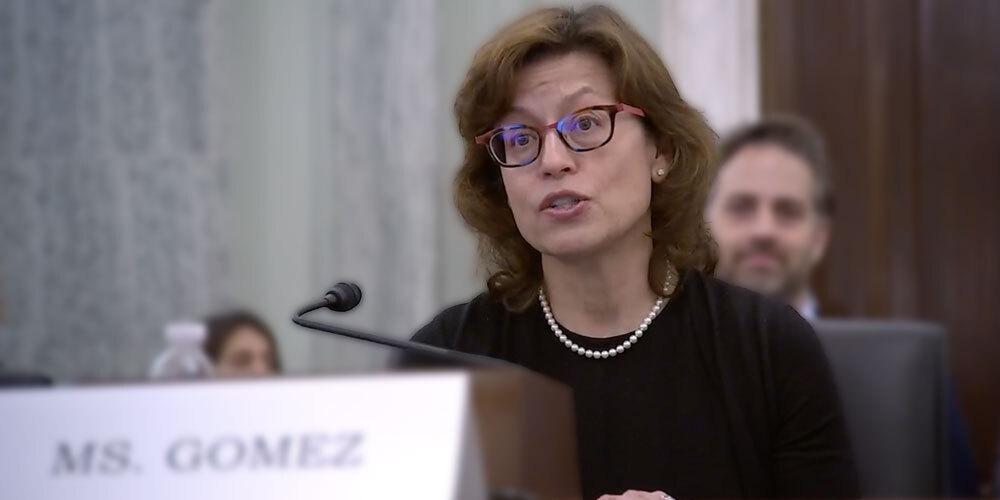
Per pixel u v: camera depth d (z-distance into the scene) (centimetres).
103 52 1254
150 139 1252
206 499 221
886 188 1170
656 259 474
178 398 229
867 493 619
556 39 441
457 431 218
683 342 466
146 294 1255
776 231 843
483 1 1223
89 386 233
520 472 225
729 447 447
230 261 1252
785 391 452
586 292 468
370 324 1230
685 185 469
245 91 1257
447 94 1233
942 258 1166
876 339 638
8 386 236
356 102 1231
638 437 453
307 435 223
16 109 1265
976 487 769
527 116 441
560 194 433
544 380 241
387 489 216
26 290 1271
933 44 1164
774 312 470
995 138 1157
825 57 1173
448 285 1235
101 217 1259
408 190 1222
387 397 223
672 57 1183
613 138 437
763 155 853
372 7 1230
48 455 228
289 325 1243
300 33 1248
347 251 1233
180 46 1249
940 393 631
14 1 1264
